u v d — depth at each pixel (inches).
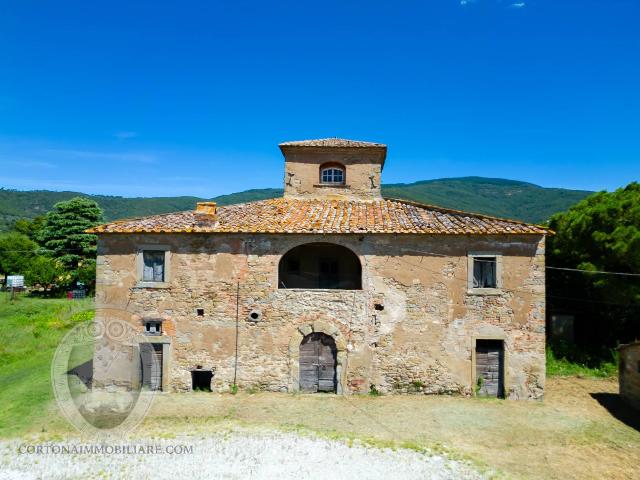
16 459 456.8
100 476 427.5
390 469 448.5
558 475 446.9
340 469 446.9
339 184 892.0
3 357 797.2
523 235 656.4
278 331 671.8
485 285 666.2
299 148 887.7
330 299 671.1
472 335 658.2
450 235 663.1
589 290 959.0
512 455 487.5
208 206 711.1
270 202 832.9
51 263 1817.2
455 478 434.3
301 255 808.9
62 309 1283.2
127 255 686.5
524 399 652.7
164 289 681.6
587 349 939.3
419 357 661.9
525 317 655.1
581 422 584.4
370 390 661.3
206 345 674.2
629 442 528.1
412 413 594.9
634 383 642.2
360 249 675.4
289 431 534.9
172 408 605.0
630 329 959.0
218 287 679.1
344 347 665.0
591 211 917.8
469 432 542.6
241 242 681.6
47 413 570.3
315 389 669.9
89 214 2027.6
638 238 805.9
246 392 666.8
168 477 427.2
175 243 686.5
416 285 666.8
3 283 2113.7
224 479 426.0
